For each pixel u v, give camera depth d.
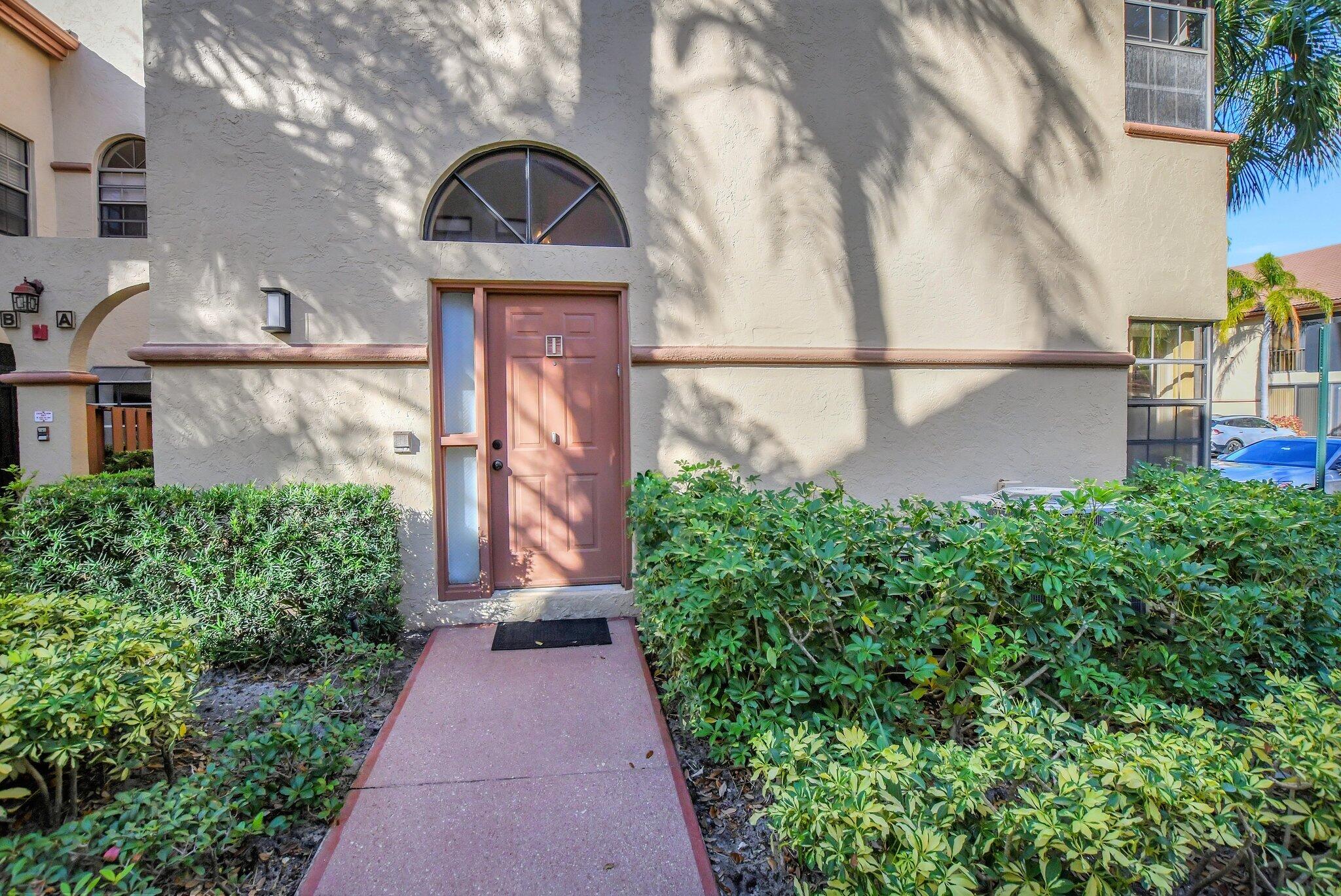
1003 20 4.85
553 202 4.39
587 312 4.43
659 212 4.40
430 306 4.18
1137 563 2.57
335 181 4.06
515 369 4.36
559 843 2.23
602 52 4.32
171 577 3.49
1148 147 5.14
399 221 4.12
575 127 4.29
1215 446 14.41
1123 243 5.09
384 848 2.19
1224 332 16.78
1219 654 2.73
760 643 2.56
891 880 1.45
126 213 8.21
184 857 1.87
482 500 4.28
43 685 1.94
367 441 4.11
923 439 4.79
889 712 2.42
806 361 4.58
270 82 4.00
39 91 7.77
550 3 4.26
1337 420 17.81
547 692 3.28
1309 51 7.71
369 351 4.05
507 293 4.32
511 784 2.54
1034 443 4.94
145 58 3.90
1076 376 5.01
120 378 8.76
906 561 2.71
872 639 2.37
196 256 3.97
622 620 4.27
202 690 3.19
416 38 4.13
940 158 4.79
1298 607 2.94
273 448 4.04
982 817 1.66
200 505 3.58
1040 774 1.67
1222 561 2.85
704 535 2.79
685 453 4.46
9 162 7.49
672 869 2.11
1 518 3.46
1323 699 2.13
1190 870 1.89
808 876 2.02
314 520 3.67
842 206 4.65
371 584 3.68
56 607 2.66
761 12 4.51
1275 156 8.65
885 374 4.74
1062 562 2.51
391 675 3.54
